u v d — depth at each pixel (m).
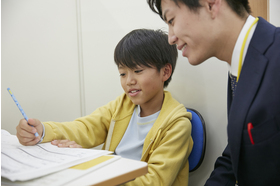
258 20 0.56
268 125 0.49
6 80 1.62
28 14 1.51
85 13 1.30
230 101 0.68
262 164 0.52
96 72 1.29
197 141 0.91
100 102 1.29
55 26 1.41
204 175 0.99
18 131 0.66
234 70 0.59
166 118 0.81
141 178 0.64
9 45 1.59
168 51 0.90
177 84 1.07
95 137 0.95
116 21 1.22
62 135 0.79
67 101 1.39
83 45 1.32
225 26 0.56
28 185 0.36
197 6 0.54
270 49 0.51
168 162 0.70
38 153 0.55
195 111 0.96
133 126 0.94
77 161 0.46
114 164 0.45
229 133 0.55
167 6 0.58
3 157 0.50
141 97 0.84
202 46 0.58
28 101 1.53
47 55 1.45
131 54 0.82
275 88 0.48
